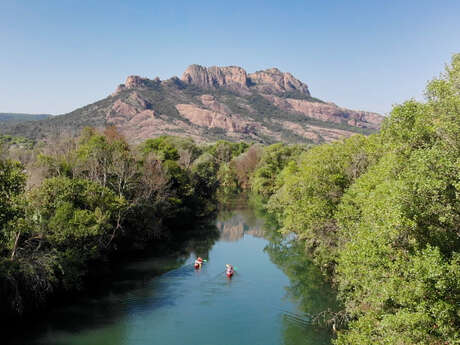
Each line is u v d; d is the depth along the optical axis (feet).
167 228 211.82
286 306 114.62
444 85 70.79
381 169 87.66
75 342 90.43
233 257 171.83
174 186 240.94
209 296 122.21
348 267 73.41
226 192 424.46
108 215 128.88
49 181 123.44
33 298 103.55
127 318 104.63
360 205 98.63
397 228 59.67
